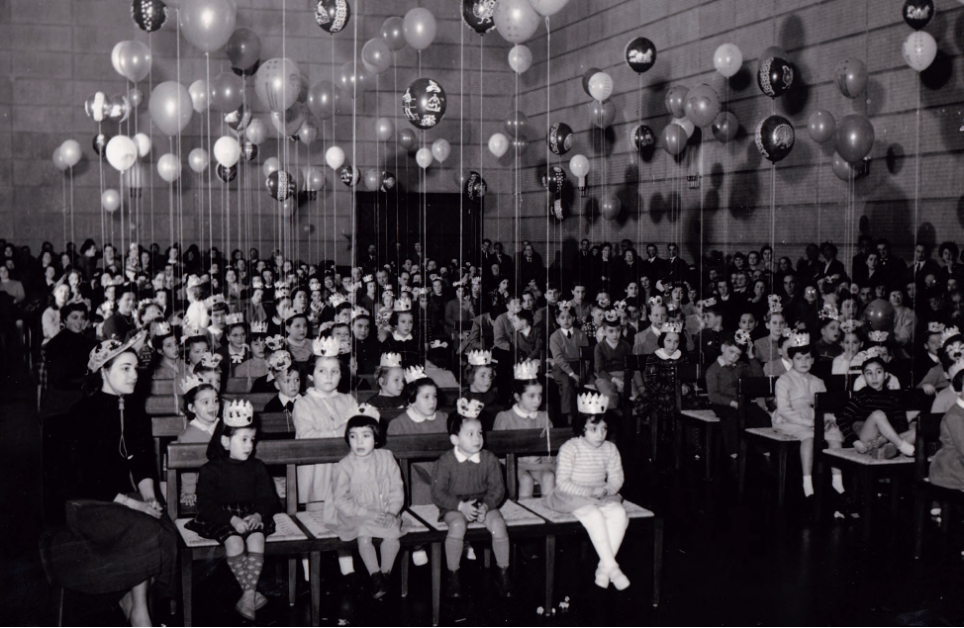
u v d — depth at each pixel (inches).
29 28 840.9
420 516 224.8
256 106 854.5
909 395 301.9
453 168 928.3
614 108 619.5
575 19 808.9
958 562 246.4
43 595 216.1
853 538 267.3
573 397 402.0
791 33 577.9
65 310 337.4
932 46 408.8
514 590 227.5
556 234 843.4
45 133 852.0
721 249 641.0
